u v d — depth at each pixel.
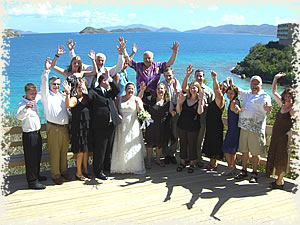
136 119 5.07
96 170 4.84
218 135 5.08
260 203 4.08
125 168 5.03
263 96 4.62
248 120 4.68
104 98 4.68
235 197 4.26
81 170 4.87
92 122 4.66
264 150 4.76
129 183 4.72
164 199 4.18
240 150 4.86
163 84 5.20
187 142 5.28
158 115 5.20
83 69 5.50
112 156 5.05
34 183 4.42
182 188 4.56
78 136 4.57
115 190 4.45
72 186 4.56
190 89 5.00
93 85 4.76
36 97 4.41
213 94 5.40
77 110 4.54
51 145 4.53
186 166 5.53
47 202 4.04
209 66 51.22
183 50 81.31
